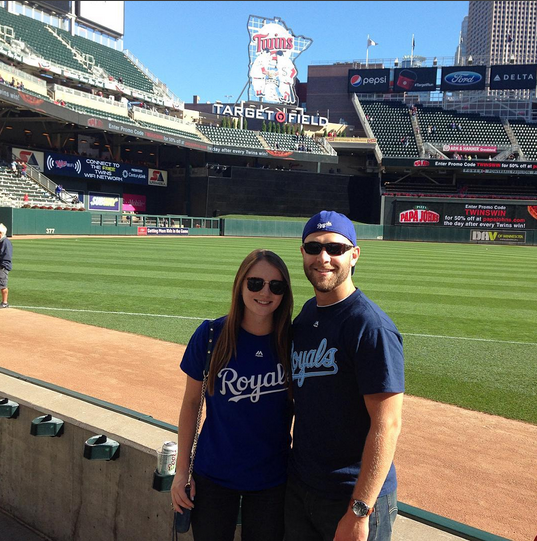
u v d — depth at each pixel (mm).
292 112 59281
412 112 58719
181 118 54719
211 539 2234
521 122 57344
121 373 6402
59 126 43594
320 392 1982
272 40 58000
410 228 47156
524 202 46062
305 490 2047
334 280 2006
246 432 2199
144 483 2773
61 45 47125
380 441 1800
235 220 45438
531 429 4898
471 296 13242
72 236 33781
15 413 3418
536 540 2104
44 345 7590
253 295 2133
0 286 10047
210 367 2221
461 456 4332
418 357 7324
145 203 49750
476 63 61094
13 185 35406
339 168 58062
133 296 11766
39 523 3354
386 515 1936
